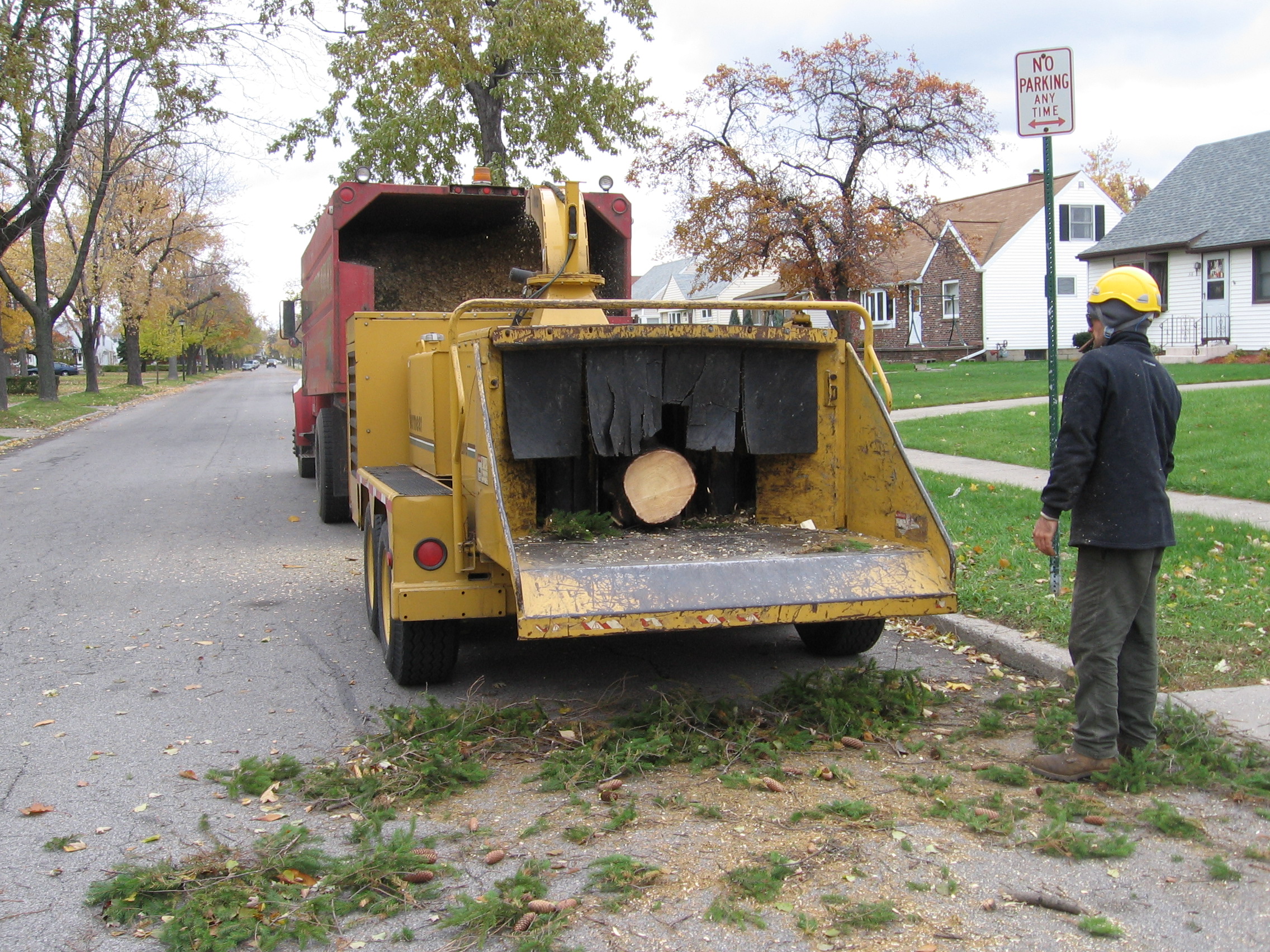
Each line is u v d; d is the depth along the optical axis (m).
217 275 67.69
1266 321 28.50
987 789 4.24
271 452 19.66
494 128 23.28
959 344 39.22
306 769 4.70
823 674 5.54
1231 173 31.09
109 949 3.24
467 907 3.30
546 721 5.04
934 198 28.86
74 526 11.43
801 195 28.47
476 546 5.31
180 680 6.06
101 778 4.62
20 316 45.47
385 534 6.09
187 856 3.84
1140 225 32.28
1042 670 5.78
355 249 9.84
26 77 21.03
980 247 38.78
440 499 5.46
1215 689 5.09
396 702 5.63
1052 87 6.61
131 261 43.16
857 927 3.20
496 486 4.60
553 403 5.40
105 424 27.84
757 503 5.99
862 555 4.96
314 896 3.47
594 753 4.56
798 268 28.42
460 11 20.41
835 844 3.75
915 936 3.16
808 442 5.77
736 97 27.77
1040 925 3.21
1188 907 3.31
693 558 4.86
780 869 3.51
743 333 5.44
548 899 3.41
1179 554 7.66
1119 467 4.11
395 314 7.70
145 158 32.97
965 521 9.41
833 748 4.70
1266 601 6.34
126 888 3.50
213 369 114.00
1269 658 5.47
